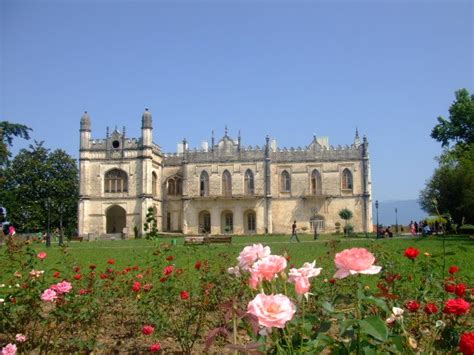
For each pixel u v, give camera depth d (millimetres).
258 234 74188
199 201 76812
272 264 3828
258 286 4074
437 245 30625
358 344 4012
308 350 4090
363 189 73812
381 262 10344
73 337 8711
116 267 21828
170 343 8898
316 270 3928
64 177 80500
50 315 8828
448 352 5078
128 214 73188
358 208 73688
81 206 73562
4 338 8656
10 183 76562
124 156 74125
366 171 74000
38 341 8250
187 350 7941
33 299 7945
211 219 76375
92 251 36656
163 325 8594
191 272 15938
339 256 3529
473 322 7512
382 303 4176
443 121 64875
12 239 10188
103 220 73625
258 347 3912
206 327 8945
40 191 77250
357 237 58625
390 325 5004
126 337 9305
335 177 74750
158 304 9648
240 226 75438
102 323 9984
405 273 13062
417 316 6527
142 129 73938
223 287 10016
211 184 77125
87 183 74188
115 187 74125
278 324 3121
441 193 56094
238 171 76688
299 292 3842
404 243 34344
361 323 3791
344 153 74812
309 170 75438
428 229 42500
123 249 38938
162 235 70438
